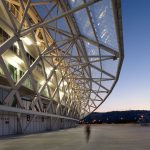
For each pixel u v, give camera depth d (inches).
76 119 3833.7
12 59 1294.3
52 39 1470.2
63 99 2409.0
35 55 1633.9
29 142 786.8
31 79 1332.4
